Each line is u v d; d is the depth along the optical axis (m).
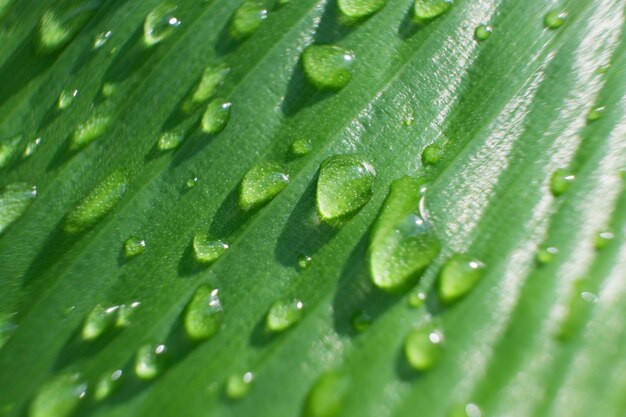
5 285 0.10
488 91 0.10
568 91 0.10
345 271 0.10
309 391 0.10
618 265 0.09
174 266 0.10
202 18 0.11
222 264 0.10
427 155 0.10
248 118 0.11
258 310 0.10
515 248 0.10
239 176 0.10
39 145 0.11
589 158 0.10
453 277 0.10
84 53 0.11
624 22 0.10
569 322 0.09
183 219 0.10
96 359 0.10
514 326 0.09
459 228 0.10
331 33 0.11
